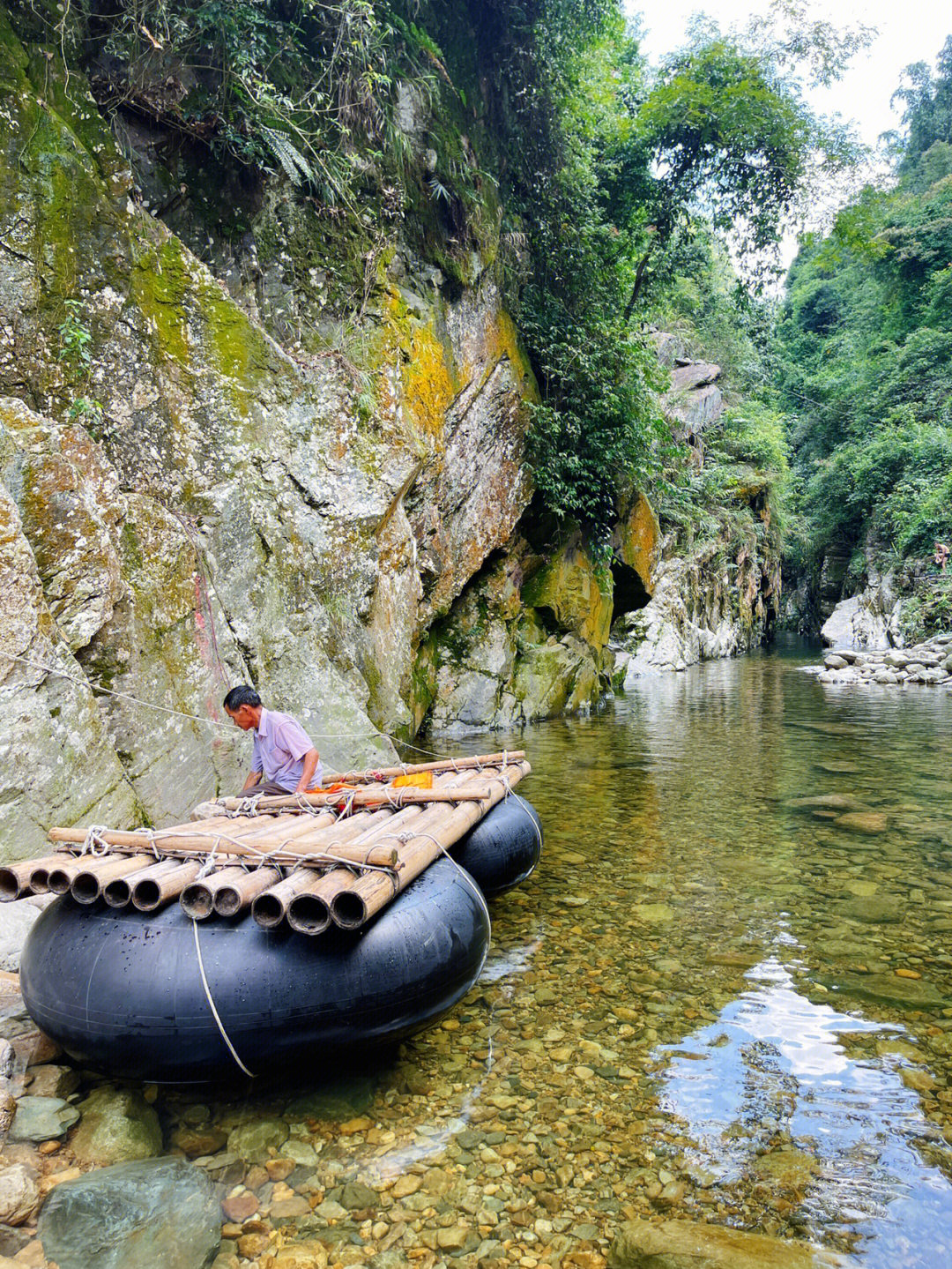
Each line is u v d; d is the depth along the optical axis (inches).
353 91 328.8
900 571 949.8
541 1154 106.0
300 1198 98.1
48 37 229.6
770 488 1218.6
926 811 275.6
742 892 199.3
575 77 468.8
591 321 497.4
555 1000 146.4
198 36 270.4
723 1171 102.3
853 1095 117.5
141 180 277.3
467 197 400.8
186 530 232.1
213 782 220.5
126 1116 108.7
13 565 168.7
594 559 563.2
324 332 318.7
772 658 1076.5
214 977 108.0
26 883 116.6
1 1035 124.1
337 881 113.6
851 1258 87.8
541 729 464.8
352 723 269.7
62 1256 85.8
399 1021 117.0
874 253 550.3
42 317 211.0
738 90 491.5
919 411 1066.7
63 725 174.9
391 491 316.2
